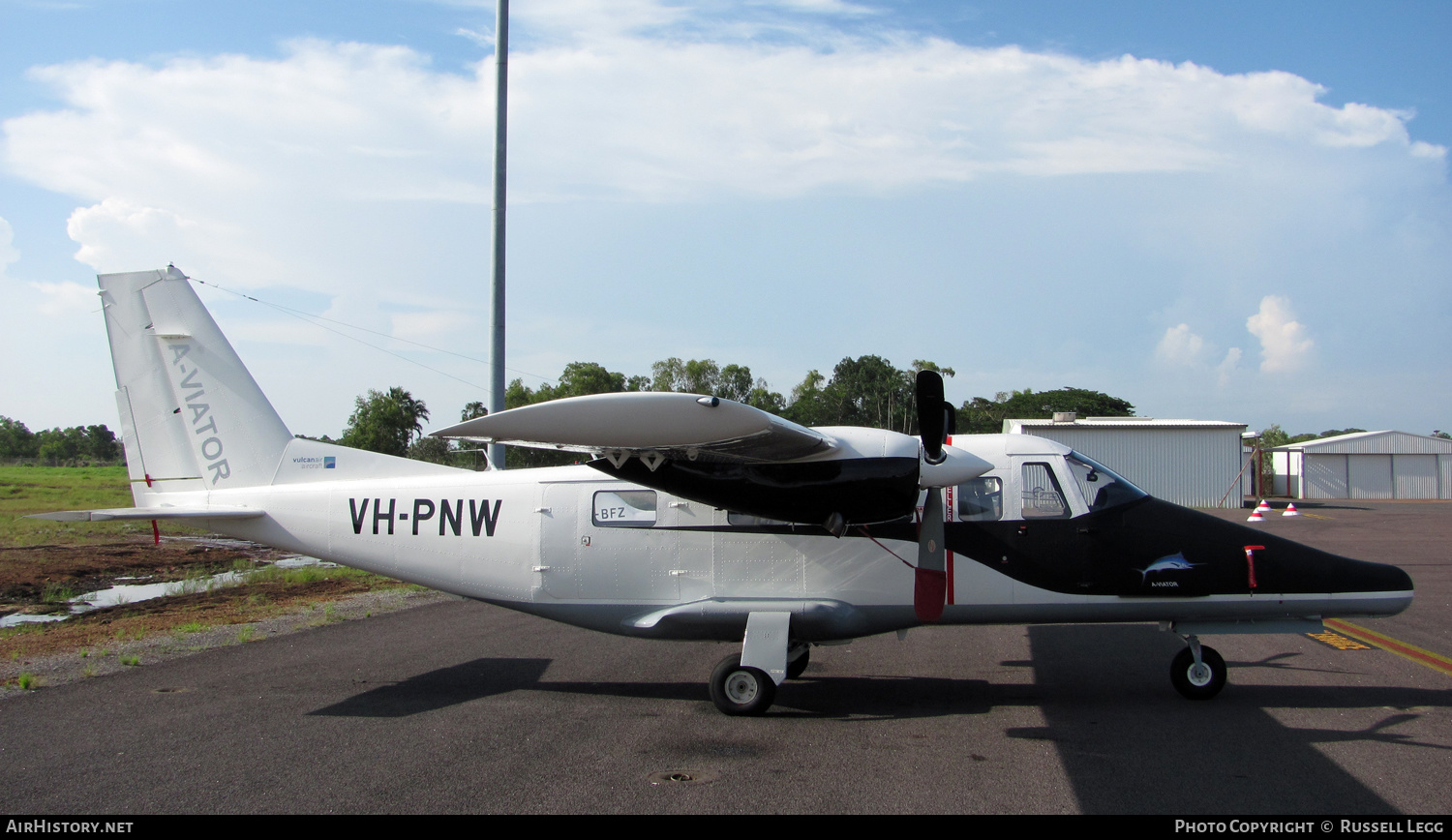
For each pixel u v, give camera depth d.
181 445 7.86
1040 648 8.57
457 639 9.07
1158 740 5.48
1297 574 6.51
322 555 7.54
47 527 21.30
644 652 8.42
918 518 6.77
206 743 5.55
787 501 6.23
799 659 7.43
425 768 5.07
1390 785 4.63
